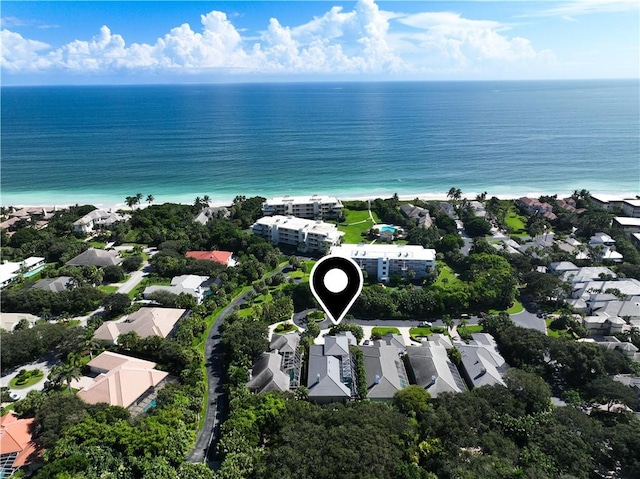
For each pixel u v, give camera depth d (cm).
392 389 9625
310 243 18150
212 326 12712
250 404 8612
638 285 14075
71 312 13288
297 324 12769
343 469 6644
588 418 8100
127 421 8356
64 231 19738
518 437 7825
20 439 8081
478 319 12975
